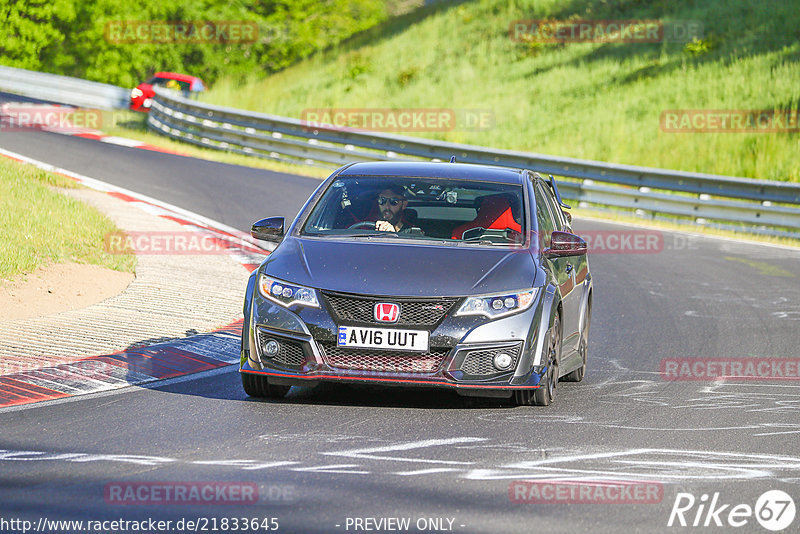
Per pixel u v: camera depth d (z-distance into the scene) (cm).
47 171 6562
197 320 3444
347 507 1602
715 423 2367
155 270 4259
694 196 8462
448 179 2795
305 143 9281
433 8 16600
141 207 5997
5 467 1811
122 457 1895
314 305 2330
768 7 12975
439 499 1658
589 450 2041
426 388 2644
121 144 9394
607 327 3912
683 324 4009
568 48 13525
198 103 10112
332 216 2658
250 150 9694
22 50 17375
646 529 1547
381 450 1981
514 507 1628
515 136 11012
